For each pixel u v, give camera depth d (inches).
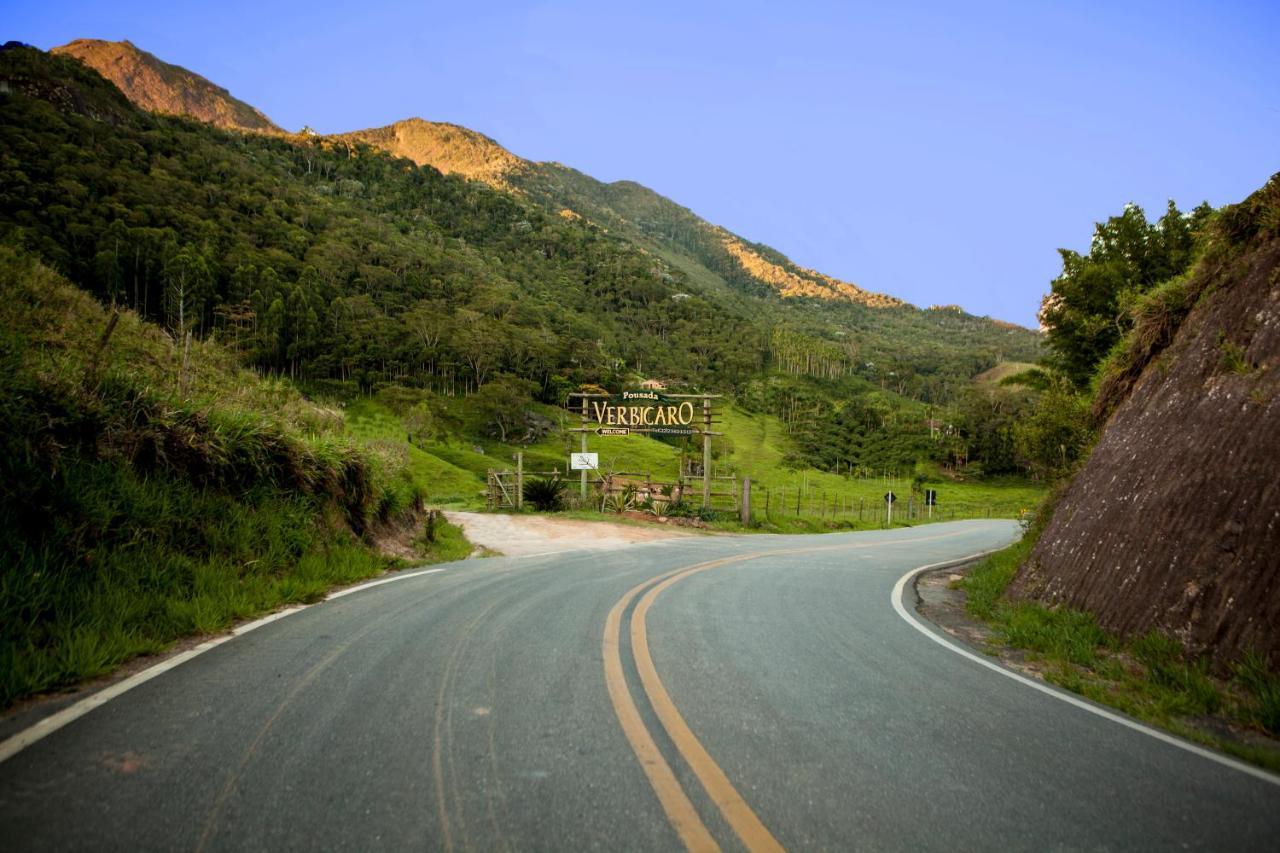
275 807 98.6
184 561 242.7
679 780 113.4
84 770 108.1
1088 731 152.3
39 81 6338.6
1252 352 259.6
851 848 94.0
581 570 408.2
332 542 358.9
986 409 4690.0
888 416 5472.4
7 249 508.7
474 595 297.3
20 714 131.8
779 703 159.3
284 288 4601.4
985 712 163.0
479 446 3511.3
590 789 108.7
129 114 7327.8
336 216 7436.0
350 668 173.5
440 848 89.0
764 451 4483.3
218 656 180.9
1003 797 114.1
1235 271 308.2
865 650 225.1
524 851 88.8
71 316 483.8
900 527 1515.7
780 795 110.0
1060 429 567.2
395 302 5669.3
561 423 4284.0
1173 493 245.3
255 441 319.6
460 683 163.8
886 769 123.7
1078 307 622.2
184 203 5467.5
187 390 400.8
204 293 3865.7
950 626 289.9
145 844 87.3
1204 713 173.0
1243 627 194.9
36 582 181.2
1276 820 110.1
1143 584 235.8
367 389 4168.3
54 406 230.8
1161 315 361.7
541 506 967.0
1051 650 233.6
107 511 222.1
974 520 2023.9
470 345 4734.3
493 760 118.7
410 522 519.2
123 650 174.4
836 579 422.6
